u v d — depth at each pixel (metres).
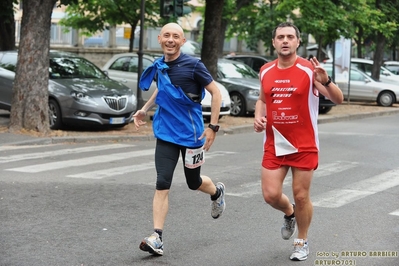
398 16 33.41
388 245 7.90
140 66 21.41
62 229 8.34
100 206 9.62
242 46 53.84
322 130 21.52
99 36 43.31
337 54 31.02
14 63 20.12
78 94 18.28
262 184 7.20
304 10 27.64
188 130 7.51
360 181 11.98
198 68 7.48
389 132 20.95
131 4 29.38
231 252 7.53
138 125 8.02
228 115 24.19
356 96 32.59
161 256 7.32
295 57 6.95
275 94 6.94
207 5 23.06
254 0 36.41
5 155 14.27
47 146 16.05
